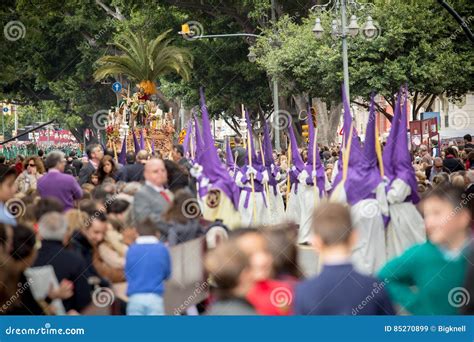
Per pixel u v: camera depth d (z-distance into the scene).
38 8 37.00
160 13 66.62
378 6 48.03
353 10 48.28
